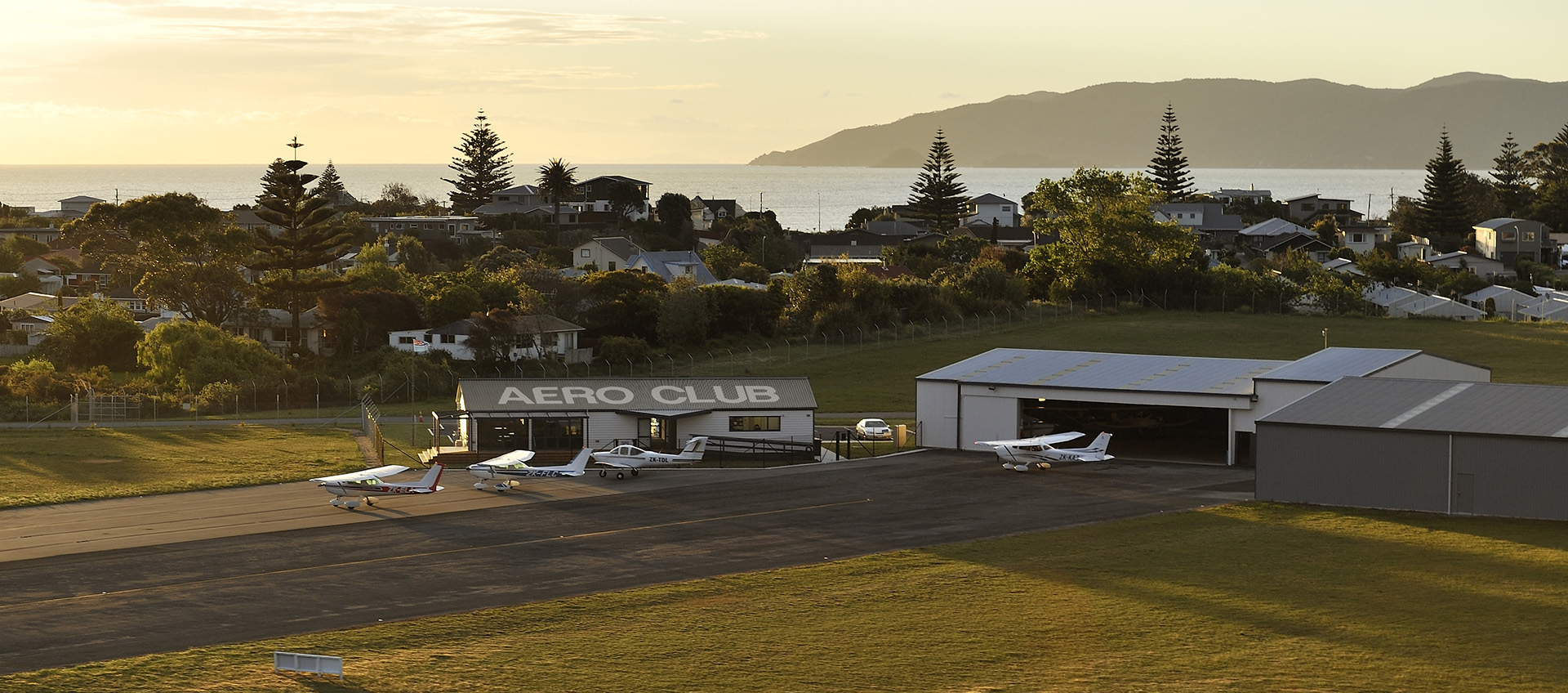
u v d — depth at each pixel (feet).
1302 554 130.52
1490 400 164.35
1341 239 583.99
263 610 110.63
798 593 117.08
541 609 111.55
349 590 117.91
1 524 147.95
